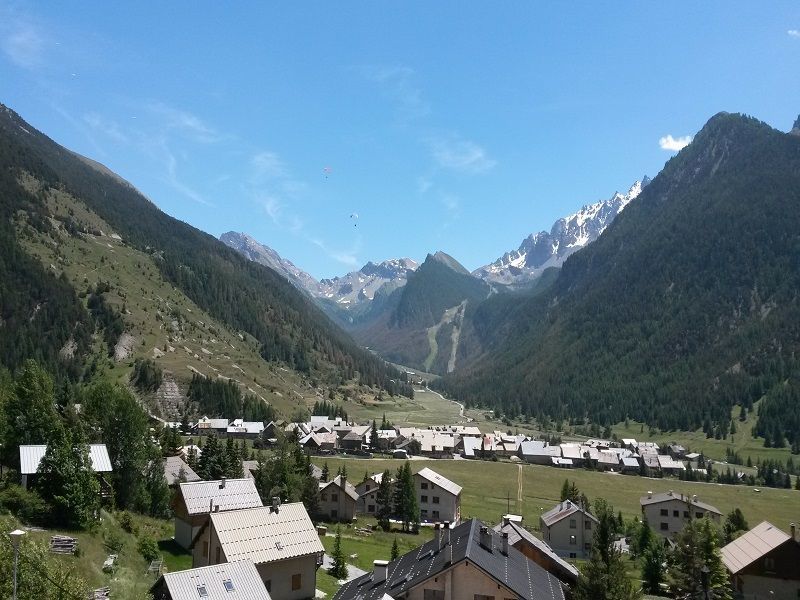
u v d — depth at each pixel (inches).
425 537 4798.2
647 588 3410.4
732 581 3314.5
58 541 2261.3
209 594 1902.1
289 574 2554.1
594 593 2225.6
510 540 2571.4
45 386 3403.1
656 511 5482.3
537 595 1969.7
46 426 3235.7
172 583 1888.5
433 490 5649.6
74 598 1475.1
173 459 4869.6
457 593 1915.6
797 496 7273.6
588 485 7775.6
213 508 3230.8
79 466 2672.2
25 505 2486.5
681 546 2955.2
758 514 6441.9
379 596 1961.1
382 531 4884.4
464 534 2166.6
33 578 1434.5
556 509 5054.1
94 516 2689.5
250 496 3417.8
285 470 4881.9
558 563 2524.6
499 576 1919.3
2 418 3250.5
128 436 3671.3
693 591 2876.5
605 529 2790.4
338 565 3179.1
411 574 2082.9
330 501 5172.2
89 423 3666.3
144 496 3757.4
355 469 7800.2
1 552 1419.8
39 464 2645.2
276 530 2598.4
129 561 2578.7
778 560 3154.5
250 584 1983.3
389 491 5349.4
